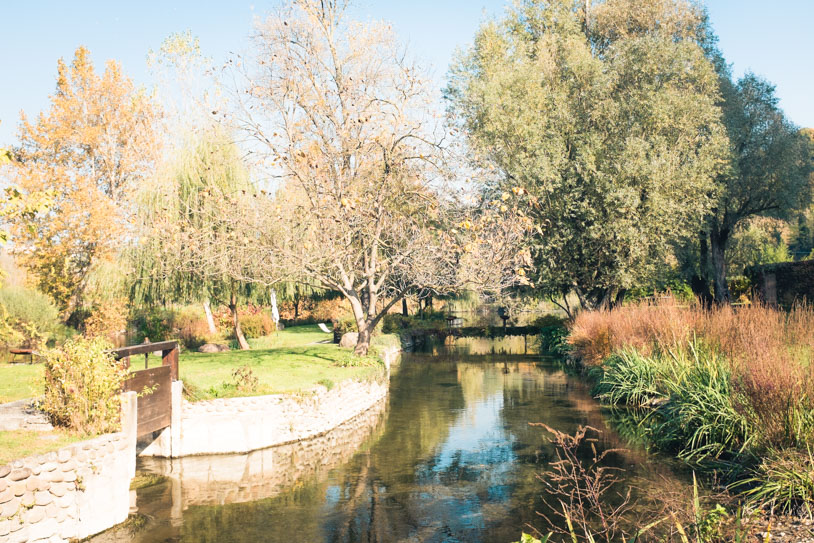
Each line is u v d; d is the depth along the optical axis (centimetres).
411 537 783
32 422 882
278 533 808
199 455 1220
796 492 718
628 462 1052
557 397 1778
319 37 1872
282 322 4406
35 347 2192
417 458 1173
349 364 1762
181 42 2761
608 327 2070
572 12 3412
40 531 726
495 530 796
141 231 2323
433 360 2873
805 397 866
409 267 1853
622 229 2403
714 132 2630
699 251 3688
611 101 2617
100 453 820
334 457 1197
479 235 1780
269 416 1285
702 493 841
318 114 1850
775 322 1362
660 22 3225
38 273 3127
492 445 1254
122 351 1005
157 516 877
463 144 1898
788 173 3098
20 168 3375
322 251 1817
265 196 1870
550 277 2639
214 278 2202
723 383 1107
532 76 2731
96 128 3819
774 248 4800
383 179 1847
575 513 676
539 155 2588
